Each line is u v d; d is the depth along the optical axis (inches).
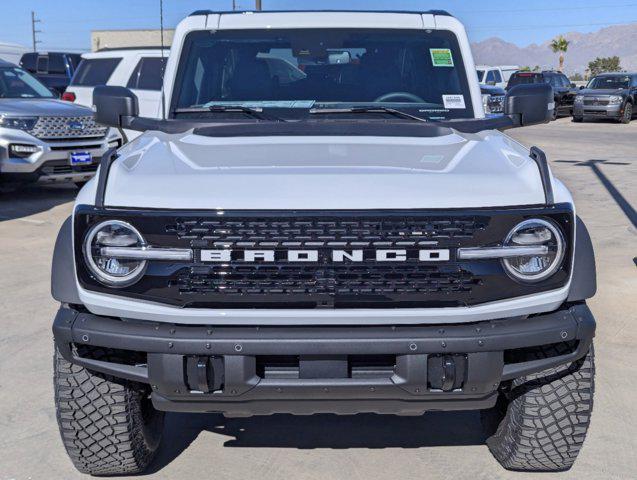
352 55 172.4
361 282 115.3
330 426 164.7
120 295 117.2
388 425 165.2
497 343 116.1
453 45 174.2
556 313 121.3
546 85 159.3
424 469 146.6
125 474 144.3
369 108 165.5
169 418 168.4
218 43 173.6
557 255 117.9
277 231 114.4
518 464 139.9
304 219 114.2
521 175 124.0
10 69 470.9
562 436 131.5
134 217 115.0
